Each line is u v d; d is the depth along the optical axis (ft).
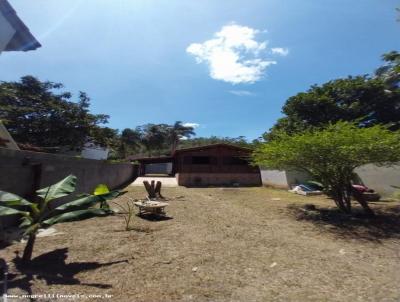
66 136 84.17
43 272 15.07
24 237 21.01
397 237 25.43
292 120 86.22
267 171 79.15
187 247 20.65
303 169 39.37
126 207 37.35
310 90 89.97
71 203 17.35
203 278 15.26
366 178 53.78
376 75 86.33
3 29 13.84
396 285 15.02
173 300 12.71
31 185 26.99
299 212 37.01
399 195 47.06
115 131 108.06
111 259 17.69
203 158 90.84
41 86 86.99
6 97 79.30
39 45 15.62
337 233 26.66
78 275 15.02
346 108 80.69
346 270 17.07
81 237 22.38
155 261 17.60
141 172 128.06
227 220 31.04
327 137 32.55
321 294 13.73
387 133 32.55
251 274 16.01
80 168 41.06
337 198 36.81
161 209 32.99
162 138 204.74
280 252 20.18
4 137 37.19
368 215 34.58
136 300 12.55
